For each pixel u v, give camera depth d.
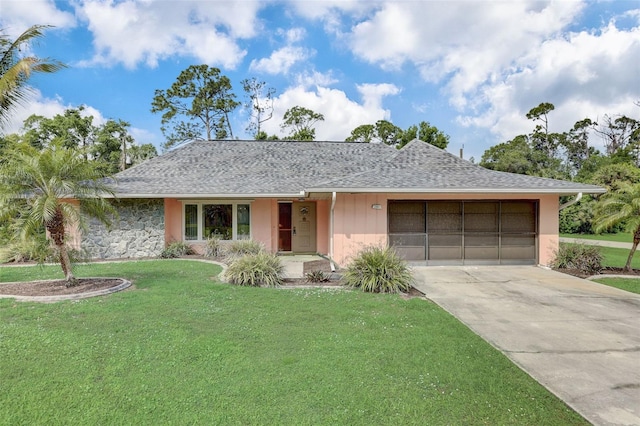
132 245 14.53
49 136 29.44
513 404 3.76
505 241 12.95
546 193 11.94
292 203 16.84
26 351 4.88
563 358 5.00
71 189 8.30
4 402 3.66
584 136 57.28
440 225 12.81
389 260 9.30
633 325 6.48
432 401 3.79
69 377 4.20
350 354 4.96
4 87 10.36
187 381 4.14
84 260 9.95
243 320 6.43
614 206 11.63
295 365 4.59
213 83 41.50
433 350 5.15
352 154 19.31
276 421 3.40
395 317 6.70
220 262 13.20
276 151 19.30
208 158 18.11
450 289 9.28
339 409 3.61
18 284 9.06
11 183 8.01
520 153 42.00
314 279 10.10
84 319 6.33
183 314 6.70
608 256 16.66
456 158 14.77
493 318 6.87
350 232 12.42
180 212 15.46
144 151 38.69
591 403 3.80
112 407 3.60
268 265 9.88
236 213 15.73
